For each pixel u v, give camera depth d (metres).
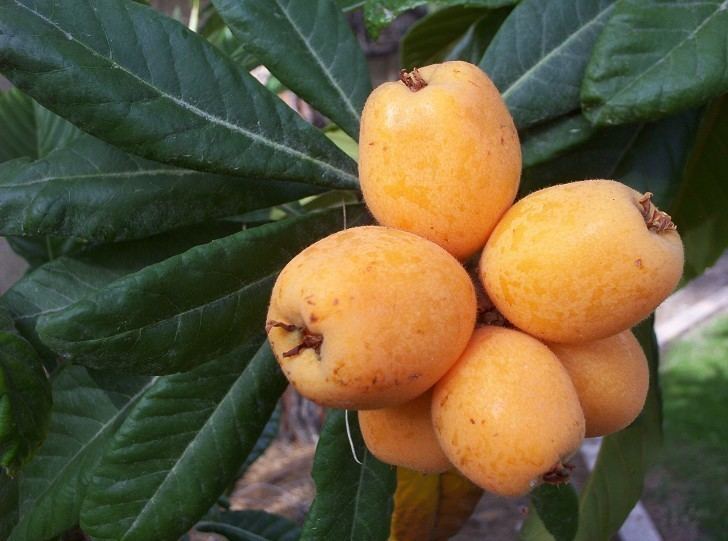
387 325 0.15
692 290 1.33
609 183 0.17
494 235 0.17
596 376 0.18
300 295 0.15
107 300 0.18
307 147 0.21
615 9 0.21
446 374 0.17
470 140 0.17
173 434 0.22
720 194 0.28
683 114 0.24
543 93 0.23
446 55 0.35
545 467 0.16
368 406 0.16
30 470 0.23
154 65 0.20
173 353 0.19
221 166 0.20
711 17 0.21
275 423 0.45
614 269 0.16
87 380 0.24
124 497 0.21
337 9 0.23
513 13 0.23
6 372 0.20
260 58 0.22
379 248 0.16
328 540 0.21
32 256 0.30
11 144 0.31
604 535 0.28
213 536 0.67
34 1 0.19
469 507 0.30
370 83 0.23
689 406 0.97
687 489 0.82
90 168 0.21
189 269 0.19
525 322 0.17
